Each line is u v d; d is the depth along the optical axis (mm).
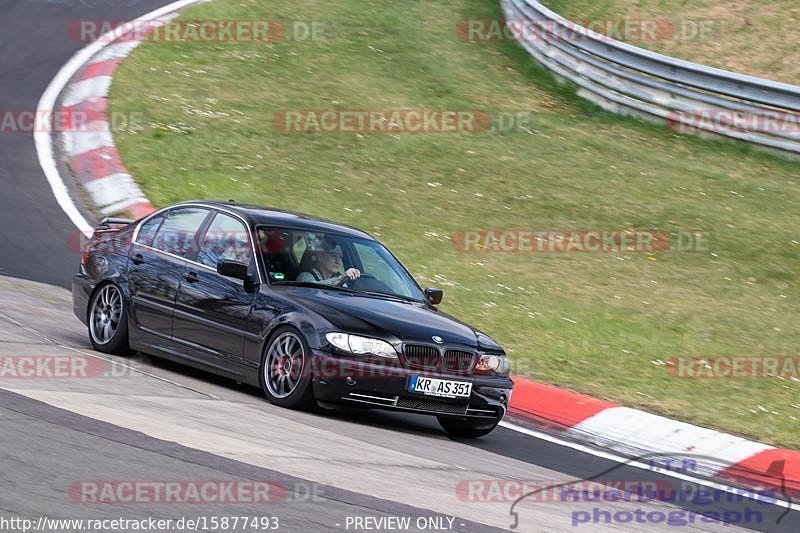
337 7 94688
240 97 72125
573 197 60344
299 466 22406
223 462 21656
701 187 62781
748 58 81688
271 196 57469
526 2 87750
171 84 72812
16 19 85812
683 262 52750
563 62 81688
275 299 29984
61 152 61031
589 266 51719
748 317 46969
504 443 31047
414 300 32875
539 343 42438
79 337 35812
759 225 57562
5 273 44156
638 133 72750
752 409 37406
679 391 38719
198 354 31516
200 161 61000
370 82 77812
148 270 33219
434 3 99062
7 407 23297
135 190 56250
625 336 43906
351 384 28422
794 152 68688
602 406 35688
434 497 21953
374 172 62344
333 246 32938
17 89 69562
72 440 21469
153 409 25672
